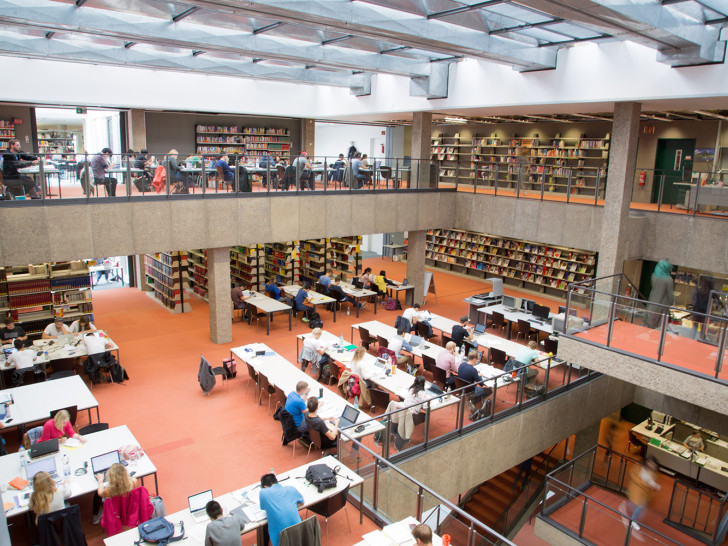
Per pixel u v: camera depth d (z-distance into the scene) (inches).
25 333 502.9
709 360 351.6
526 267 821.2
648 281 643.5
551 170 644.7
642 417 645.9
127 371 489.1
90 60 540.7
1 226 416.2
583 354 406.9
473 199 717.9
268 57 513.0
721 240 526.3
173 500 309.1
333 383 462.3
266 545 248.4
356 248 768.3
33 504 238.1
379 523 277.1
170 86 707.4
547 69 550.9
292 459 356.8
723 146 678.5
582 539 406.0
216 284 549.3
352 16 368.2
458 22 425.4
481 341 506.0
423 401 348.5
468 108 639.8
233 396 447.5
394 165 668.1
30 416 331.6
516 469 564.7
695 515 456.8
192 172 511.5
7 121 668.1
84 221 453.7
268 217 564.7
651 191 589.6
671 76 466.0
